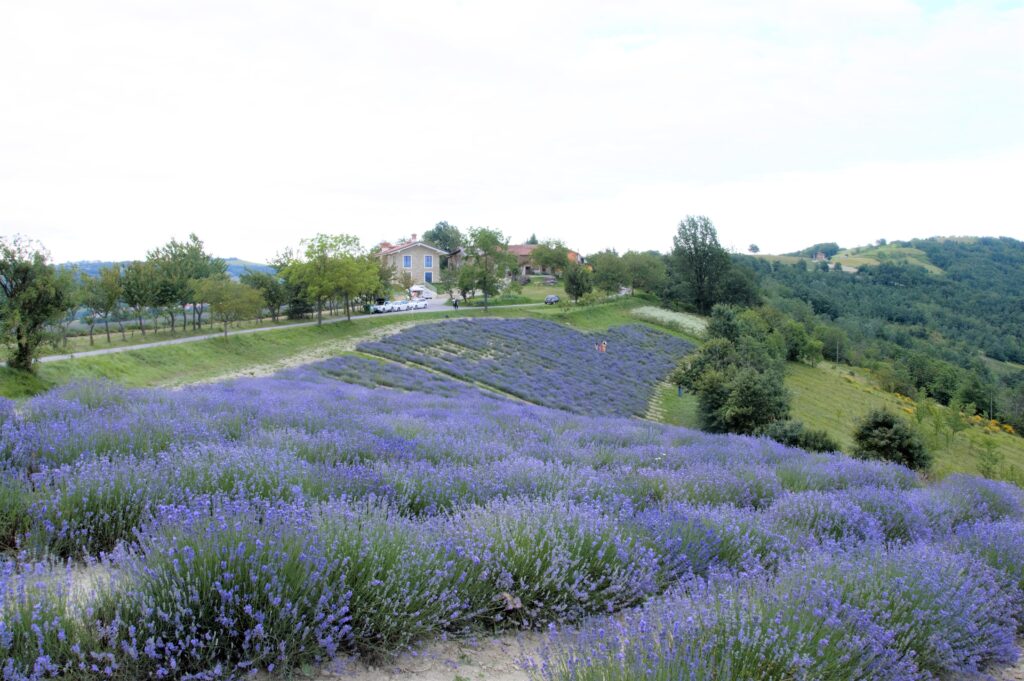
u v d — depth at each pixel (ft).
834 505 24.16
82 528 15.01
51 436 21.44
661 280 318.04
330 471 21.39
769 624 11.41
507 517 16.67
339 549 13.07
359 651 11.96
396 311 216.95
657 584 15.74
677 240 316.81
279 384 75.10
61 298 79.00
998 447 164.25
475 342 165.48
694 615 11.51
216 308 130.52
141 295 129.90
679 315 279.49
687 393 148.15
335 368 112.47
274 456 21.11
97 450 21.53
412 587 12.93
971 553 19.51
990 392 225.56
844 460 44.80
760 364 149.79
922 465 76.48
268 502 15.81
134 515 15.62
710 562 17.33
